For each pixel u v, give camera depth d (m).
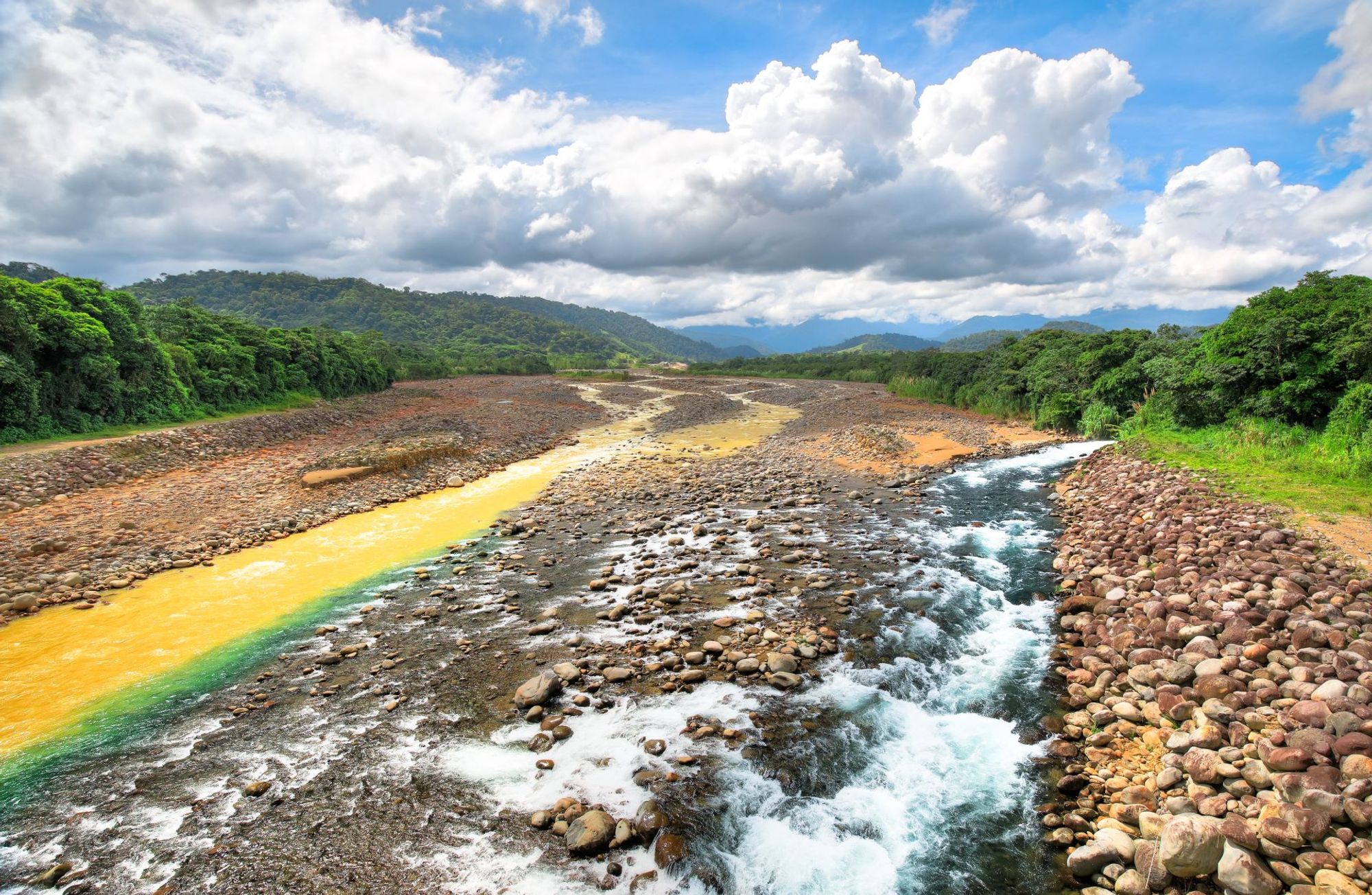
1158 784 7.71
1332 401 20.48
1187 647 9.92
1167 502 17.31
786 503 22.28
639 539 18.86
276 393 48.19
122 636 13.30
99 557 17.39
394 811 8.01
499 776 8.59
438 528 20.98
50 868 7.26
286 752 9.34
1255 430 21.33
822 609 13.52
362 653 12.41
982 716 9.69
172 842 7.64
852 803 7.98
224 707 10.66
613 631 12.80
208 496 23.81
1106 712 9.23
